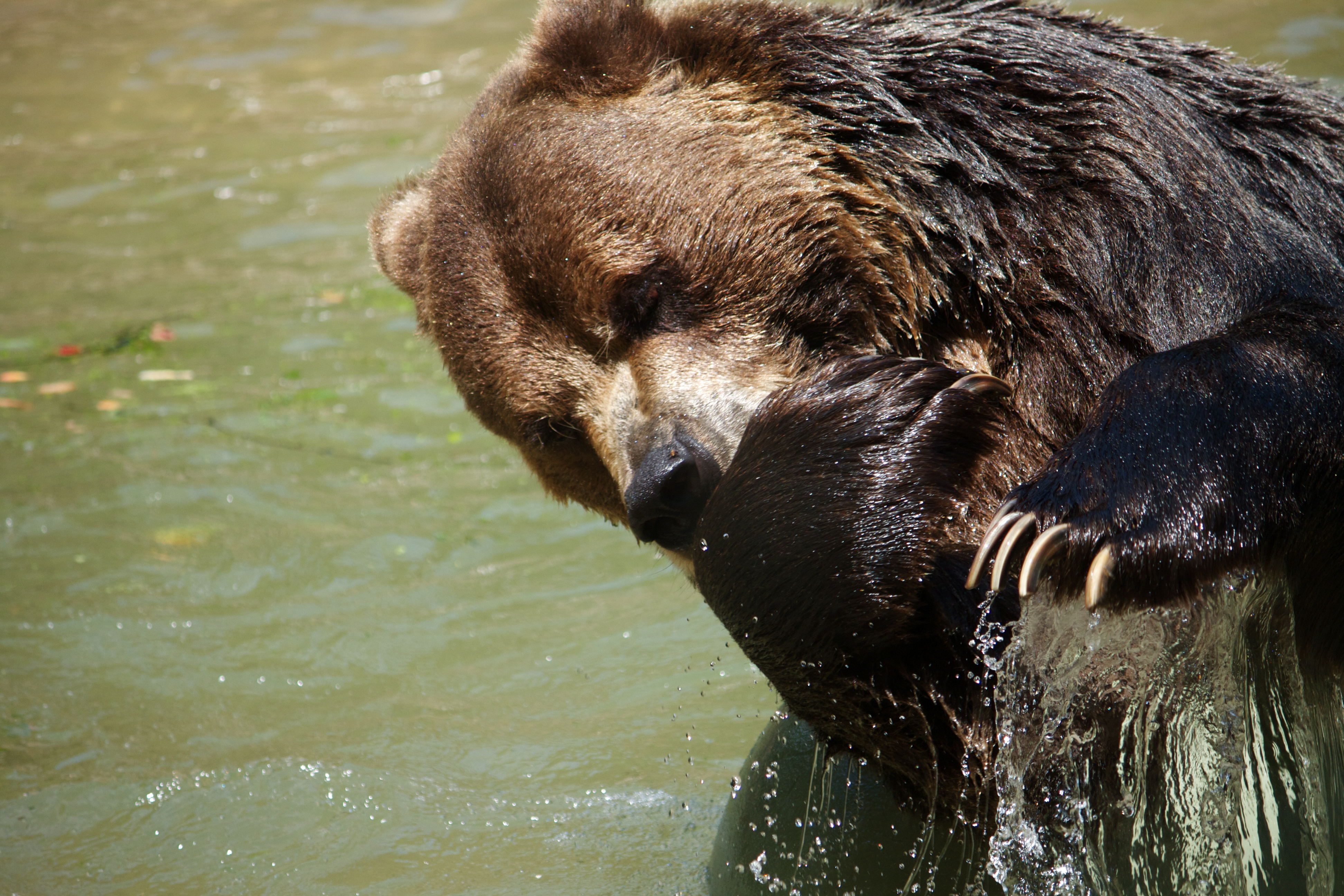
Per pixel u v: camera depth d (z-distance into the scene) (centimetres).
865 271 838
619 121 859
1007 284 819
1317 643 776
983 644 667
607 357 841
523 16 3005
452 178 899
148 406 1605
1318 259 797
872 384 712
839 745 761
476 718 1034
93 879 871
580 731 1009
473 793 942
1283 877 745
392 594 1217
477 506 1368
